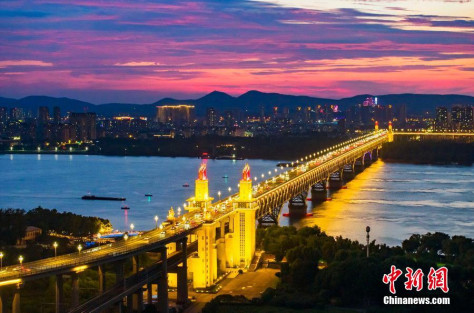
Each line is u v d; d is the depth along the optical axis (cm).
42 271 17600
